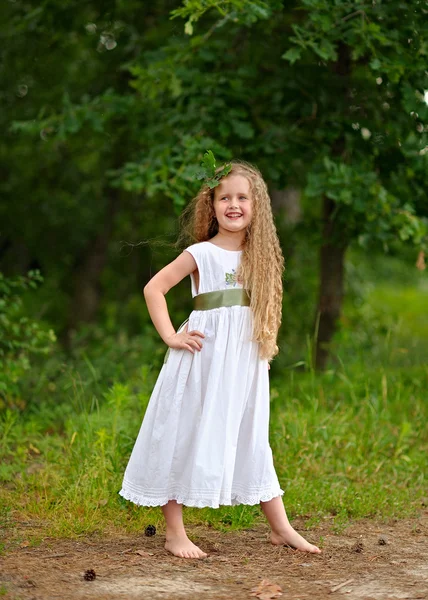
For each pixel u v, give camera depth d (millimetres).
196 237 4031
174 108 7527
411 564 3652
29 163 11445
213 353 3711
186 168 6781
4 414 6461
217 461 3645
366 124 7012
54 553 3691
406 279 14438
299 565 3609
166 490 3680
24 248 13719
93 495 4418
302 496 4672
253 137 7336
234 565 3592
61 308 14078
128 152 10172
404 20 6254
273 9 6250
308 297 10555
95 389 7293
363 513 4512
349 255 11867
